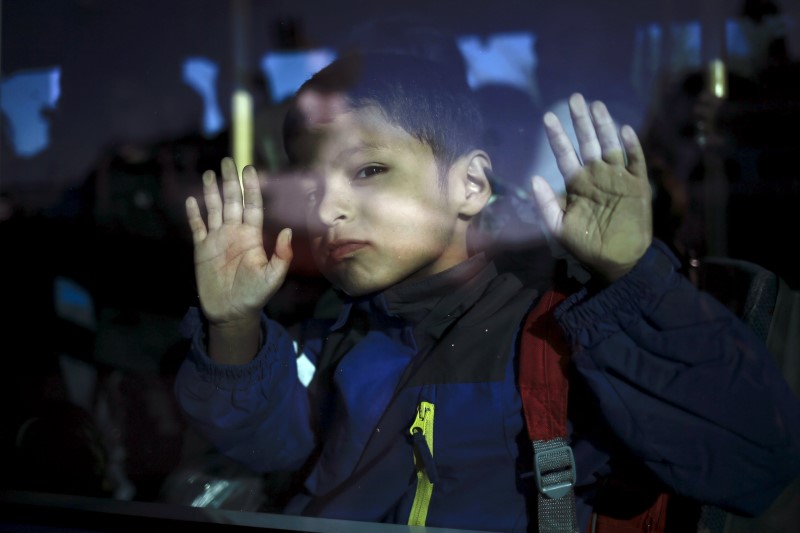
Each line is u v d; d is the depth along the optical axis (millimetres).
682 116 1387
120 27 1783
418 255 1354
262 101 1688
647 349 1190
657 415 1196
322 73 1424
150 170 1749
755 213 1386
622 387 1202
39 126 1894
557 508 1210
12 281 1796
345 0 1538
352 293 1399
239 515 1438
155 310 1692
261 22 1657
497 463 1283
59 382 1744
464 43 1454
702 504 1288
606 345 1189
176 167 1747
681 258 1396
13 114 1906
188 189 1740
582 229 1206
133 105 1799
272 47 1662
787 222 1371
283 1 1620
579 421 1291
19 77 1905
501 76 1442
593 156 1223
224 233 1410
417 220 1346
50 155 1873
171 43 1753
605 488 1330
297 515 1400
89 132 1840
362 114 1351
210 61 1723
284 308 1540
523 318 1314
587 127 1222
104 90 1818
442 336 1365
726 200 1391
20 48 1897
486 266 1381
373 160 1346
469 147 1374
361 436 1370
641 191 1196
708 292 1386
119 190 1762
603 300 1186
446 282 1359
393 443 1345
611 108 1409
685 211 1402
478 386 1289
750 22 1355
